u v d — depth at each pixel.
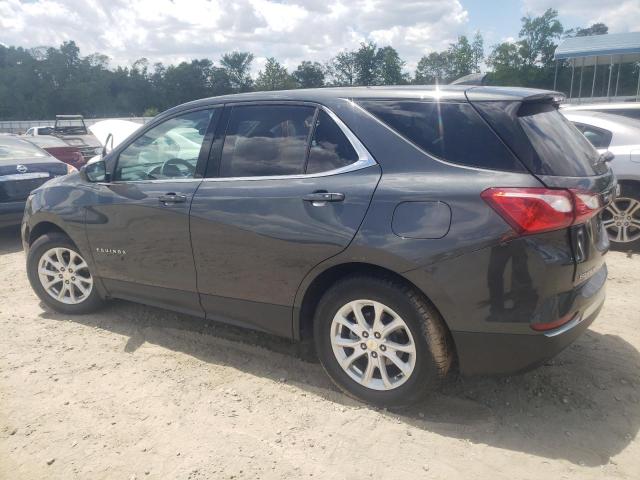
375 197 3.03
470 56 64.69
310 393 3.44
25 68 103.31
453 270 2.82
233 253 3.55
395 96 3.23
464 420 3.14
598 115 6.69
